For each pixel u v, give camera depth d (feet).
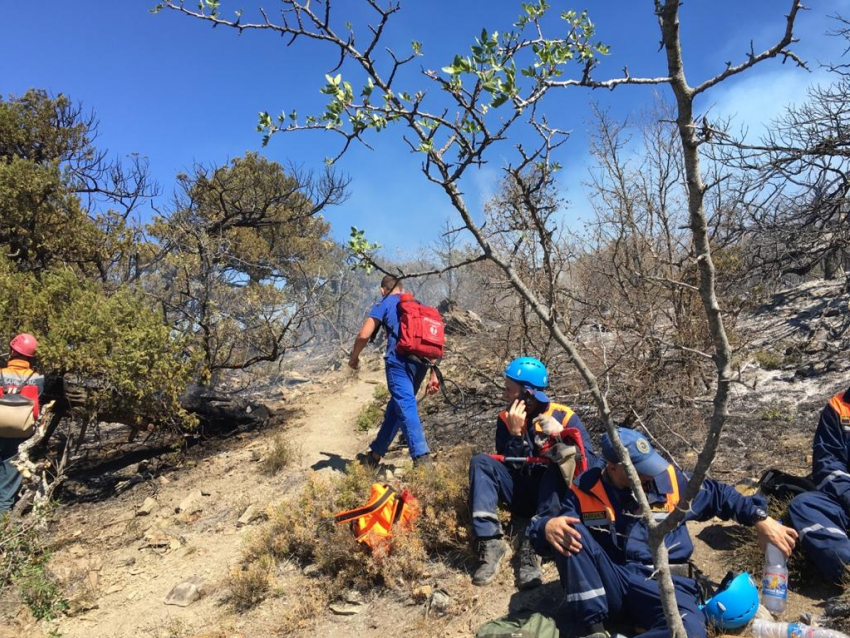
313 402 31.76
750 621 9.50
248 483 20.27
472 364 23.08
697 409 18.38
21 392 18.42
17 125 41.88
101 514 20.22
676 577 9.93
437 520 13.94
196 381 27.07
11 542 12.64
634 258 18.51
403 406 17.17
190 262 31.76
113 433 31.35
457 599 12.38
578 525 10.10
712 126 6.07
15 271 26.68
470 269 21.49
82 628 13.91
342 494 15.53
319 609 13.00
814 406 18.80
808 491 11.87
